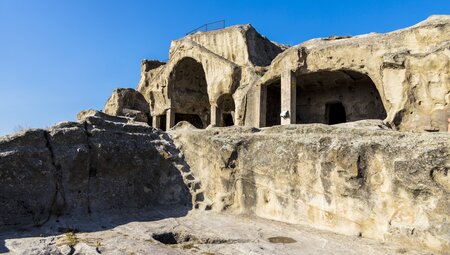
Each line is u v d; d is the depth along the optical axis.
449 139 5.53
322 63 17.62
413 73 13.98
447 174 5.30
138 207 8.37
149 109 32.06
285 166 7.36
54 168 7.38
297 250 5.34
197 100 30.25
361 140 6.49
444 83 13.19
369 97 20.11
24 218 6.72
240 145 8.26
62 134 7.71
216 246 5.57
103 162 8.09
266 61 23.50
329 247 5.52
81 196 7.64
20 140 7.12
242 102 21.05
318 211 6.75
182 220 7.31
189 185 8.91
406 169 5.66
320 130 7.43
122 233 6.23
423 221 5.41
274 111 22.47
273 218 7.43
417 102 13.86
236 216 7.68
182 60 27.19
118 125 9.16
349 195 6.35
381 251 5.31
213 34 24.55
